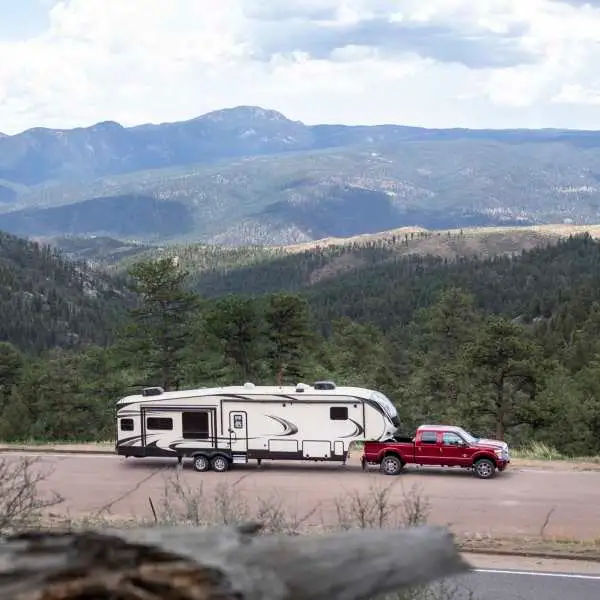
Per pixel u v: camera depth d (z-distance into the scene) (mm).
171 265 82062
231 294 81750
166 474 43531
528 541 29203
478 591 22906
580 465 45375
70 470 45031
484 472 42344
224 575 3018
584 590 23156
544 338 164250
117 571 3029
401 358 153500
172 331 81938
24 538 3229
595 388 96312
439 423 90875
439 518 33812
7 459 47250
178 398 45531
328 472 44281
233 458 45031
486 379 72750
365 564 3252
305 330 82312
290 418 44812
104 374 105000
